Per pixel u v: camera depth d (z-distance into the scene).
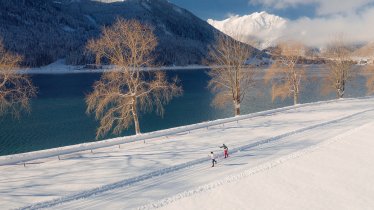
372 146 31.52
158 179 23.95
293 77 57.41
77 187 22.19
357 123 40.94
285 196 21.73
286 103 70.94
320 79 101.81
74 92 94.50
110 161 27.11
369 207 20.39
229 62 46.62
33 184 22.58
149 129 52.22
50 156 27.75
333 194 22.09
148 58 37.16
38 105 72.50
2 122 55.81
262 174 25.02
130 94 35.84
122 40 35.03
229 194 21.83
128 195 21.45
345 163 27.42
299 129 37.94
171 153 29.20
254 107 67.38
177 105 72.88
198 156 28.44
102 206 19.98
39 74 170.12
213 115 61.78
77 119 58.56
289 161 27.64
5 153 39.81
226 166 26.62
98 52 34.66
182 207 20.06
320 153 29.70
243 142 32.56
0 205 19.61
